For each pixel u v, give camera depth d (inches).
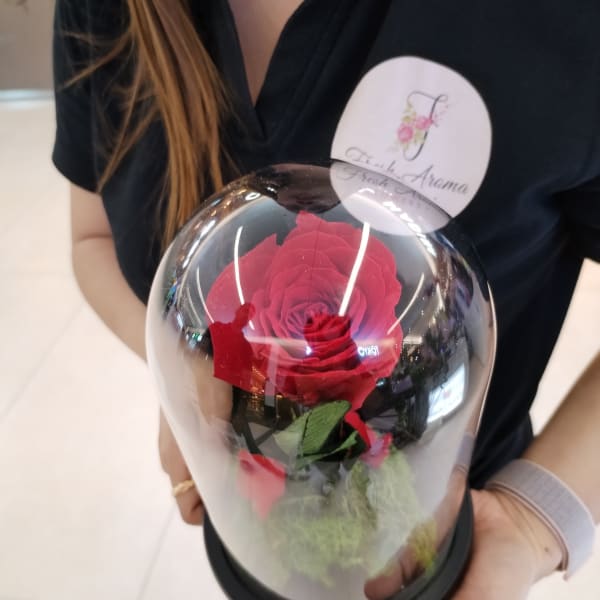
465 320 15.9
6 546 52.1
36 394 63.4
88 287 31.0
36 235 83.4
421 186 21.3
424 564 16.7
